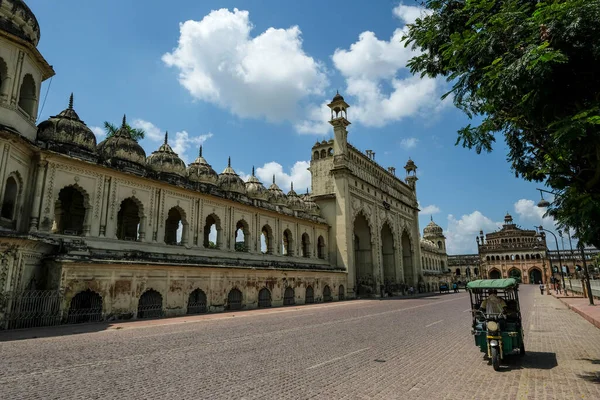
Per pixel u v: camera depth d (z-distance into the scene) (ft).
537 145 21.24
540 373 19.49
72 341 28.35
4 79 40.42
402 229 141.08
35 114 45.39
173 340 29.01
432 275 187.01
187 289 56.29
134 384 16.52
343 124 109.40
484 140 21.11
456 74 20.67
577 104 17.37
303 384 16.96
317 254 102.37
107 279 45.85
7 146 39.22
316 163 114.73
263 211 84.38
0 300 35.91
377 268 115.96
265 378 17.87
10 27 41.16
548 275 213.25
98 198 51.39
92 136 51.93
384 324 40.60
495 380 18.16
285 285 78.89
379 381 17.67
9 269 37.24
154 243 58.44
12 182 42.75
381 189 126.82
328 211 108.68
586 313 47.91
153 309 50.80
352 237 105.91
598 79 16.78
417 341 29.40
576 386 17.04
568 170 20.18
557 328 38.14
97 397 14.70
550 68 15.47
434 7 21.89
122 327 37.76
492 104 19.34
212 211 71.36
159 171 63.05
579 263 216.54
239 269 66.23
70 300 41.93
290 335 32.07
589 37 15.48
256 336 31.40
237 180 79.30
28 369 19.01
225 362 21.18
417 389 16.51
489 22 18.33
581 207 19.60
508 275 224.33
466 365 21.34
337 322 42.47
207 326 38.83
